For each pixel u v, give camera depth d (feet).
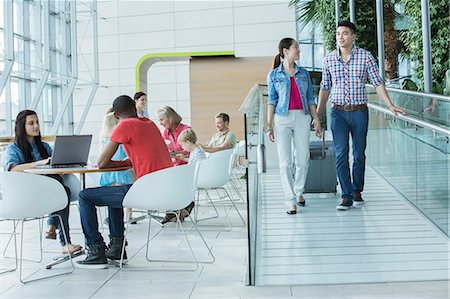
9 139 21.99
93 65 46.93
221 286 10.83
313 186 17.99
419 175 14.92
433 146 13.62
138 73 43.78
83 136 14.48
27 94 37.45
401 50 26.08
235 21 45.57
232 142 22.84
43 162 14.01
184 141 18.06
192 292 10.48
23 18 36.42
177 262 13.11
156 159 12.92
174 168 12.54
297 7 40.06
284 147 15.10
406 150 16.14
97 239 12.85
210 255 13.76
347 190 15.30
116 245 13.16
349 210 15.31
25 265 13.30
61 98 44.11
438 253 11.70
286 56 14.96
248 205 11.05
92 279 11.75
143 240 15.90
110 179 16.98
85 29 47.09
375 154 20.45
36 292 10.86
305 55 43.21
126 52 47.11
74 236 17.26
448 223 12.78
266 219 14.66
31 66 34.60
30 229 18.89
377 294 9.69
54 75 43.11
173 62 46.73
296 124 15.10
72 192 14.93
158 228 17.89
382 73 24.16
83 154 14.65
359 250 12.04
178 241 15.66
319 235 13.10
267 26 45.03
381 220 14.19
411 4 24.62
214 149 22.13
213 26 45.88
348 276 10.69
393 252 11.85
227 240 15.66
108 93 47.50
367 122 15.03
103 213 22.02
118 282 11.45
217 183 18.11
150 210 13.03
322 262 11.44
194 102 41.70
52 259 13.91
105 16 47.34
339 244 12.44
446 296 9.38
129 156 12.99
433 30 22.98
